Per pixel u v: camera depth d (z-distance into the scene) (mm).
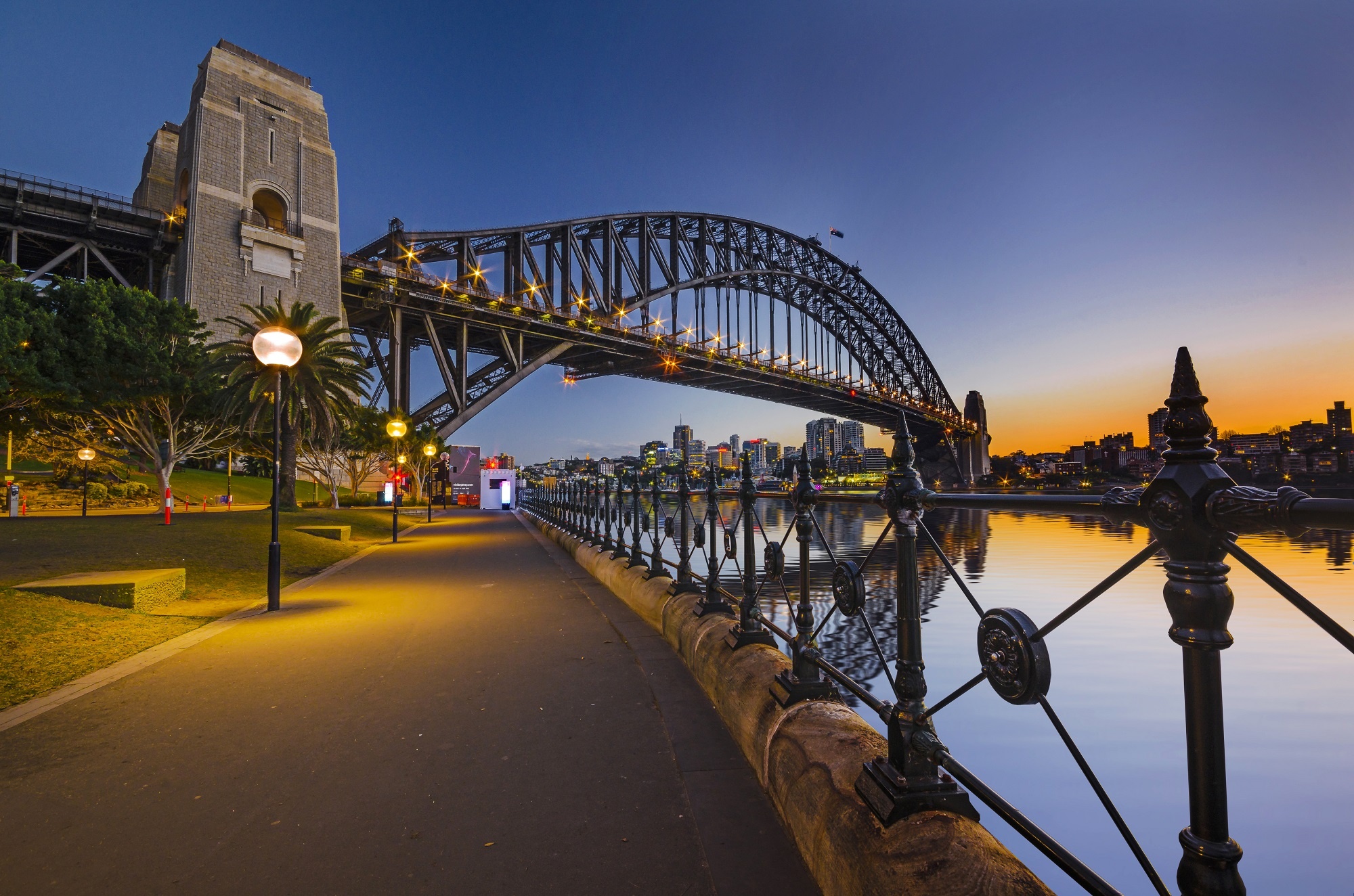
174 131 65938
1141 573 27203
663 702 4137
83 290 31906
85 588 7457
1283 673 13102
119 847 2549
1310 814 6965
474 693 4445
